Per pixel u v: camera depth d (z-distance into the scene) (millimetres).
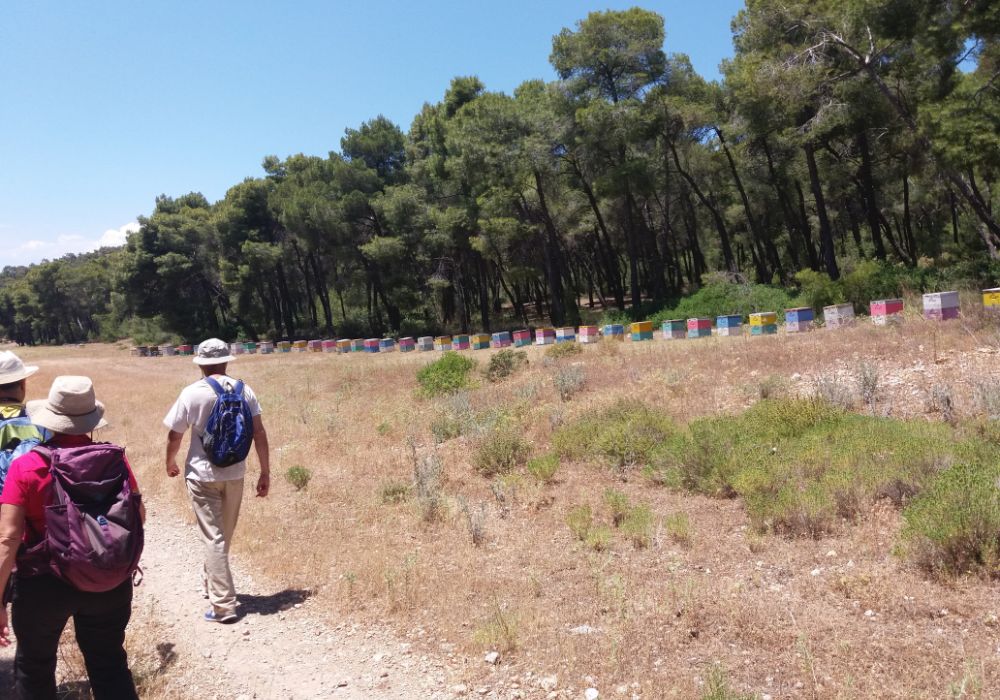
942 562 4578
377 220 50438
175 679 4070
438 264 50031
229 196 66000
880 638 3900
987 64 22203
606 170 37094
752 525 5910
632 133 32969
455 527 6727
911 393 9148
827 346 13195
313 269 64750
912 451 6328
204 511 4961
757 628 4137
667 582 4988
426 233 44375
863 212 42031
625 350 18781
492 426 10469
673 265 55031
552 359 18594
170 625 4867
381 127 54125
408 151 51531
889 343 12211
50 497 3059
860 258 37062
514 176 37719
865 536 5340
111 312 102812
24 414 3809
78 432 3387
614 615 4531
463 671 3982
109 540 3033
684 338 22812
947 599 4234
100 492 3123
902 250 44375
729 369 12852
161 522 7773
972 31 20234
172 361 46250
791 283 41000
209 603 5289
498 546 6105
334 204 49250
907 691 3344
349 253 51250
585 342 26250
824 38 25547
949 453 6164
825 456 6941
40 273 116500
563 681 3756
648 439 8625
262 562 6098
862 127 29969
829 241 29766
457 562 5777
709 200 45562
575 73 35250
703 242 57344
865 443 6926
